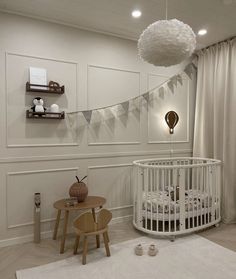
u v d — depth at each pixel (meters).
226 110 3.52
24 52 2.84
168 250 2.62
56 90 2.95
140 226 3.02
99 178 3.35
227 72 3.53
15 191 2.82
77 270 2.25
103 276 2.16
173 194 3.03
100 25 3.15
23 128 2.85
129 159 3.58
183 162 3.86
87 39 3.24
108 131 3.41
